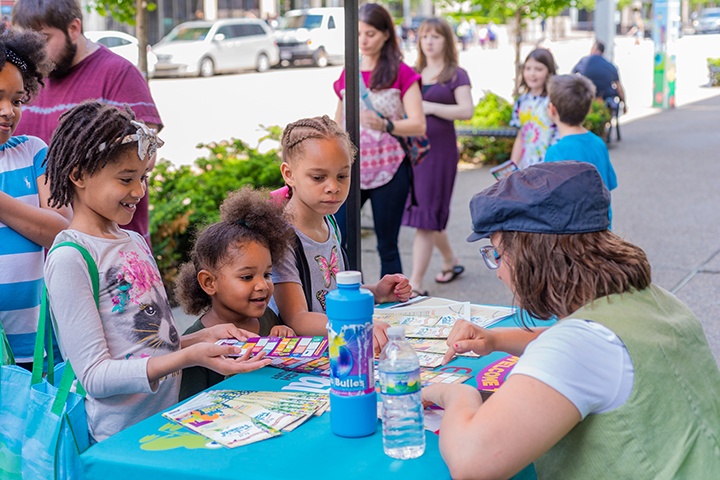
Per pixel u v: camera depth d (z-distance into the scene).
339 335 1.78
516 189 1.77
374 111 4.72
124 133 2.04
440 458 1.71
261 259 2.42
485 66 26.97
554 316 1.79
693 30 43.94
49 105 3.41
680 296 5.62
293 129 2.58
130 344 2.10
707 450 1.65
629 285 1.75
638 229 7.53
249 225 2.46
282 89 20.17
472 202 1.84
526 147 5.68
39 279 2.58
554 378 1.60
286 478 1.64
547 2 10.50
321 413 1.95
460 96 5.45
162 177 6.37
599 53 12.84
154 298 2.17
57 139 2.09
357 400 1.80
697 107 17.58
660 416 1.64
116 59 3.46
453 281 6.20
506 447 1.58
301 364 2.27
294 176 2.58
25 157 2.61
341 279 1.79
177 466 1.70
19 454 2.06
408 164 4.80
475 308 2.82
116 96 3.42
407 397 1.72
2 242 2.51
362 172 4.75
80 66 3.41
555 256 1.73
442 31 5.57
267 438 1.81
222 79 23.12
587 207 1.73
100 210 2.10
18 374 2.06
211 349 2.01
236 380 2.18
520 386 1.62
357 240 3.31
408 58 25.58
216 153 6.96
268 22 27.97
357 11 3.17
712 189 9.16
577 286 1.73
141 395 2.13
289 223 2.54
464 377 2.17
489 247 1.88
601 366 1.63
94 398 2.07
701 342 1.80
